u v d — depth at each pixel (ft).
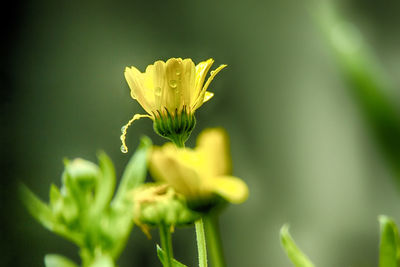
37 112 6.65
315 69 6.64
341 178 6.48
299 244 6.40
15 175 6.44
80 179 1.65
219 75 6.74
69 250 5.84
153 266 5.83
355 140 6.41
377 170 6.26
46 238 5.88
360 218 6.37
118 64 6.71
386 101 2.48
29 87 6.70
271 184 6.63
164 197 1.51
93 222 1.64
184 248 6.07
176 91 1.69
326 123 6.59
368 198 6.36
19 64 6.74
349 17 5.91
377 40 5.95
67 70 6.74
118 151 6.45
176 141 1.70
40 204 1.66
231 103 6.72
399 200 6.16
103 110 6.60
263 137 6.71
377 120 2.46
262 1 6.72
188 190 1.47
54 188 1.65
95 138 6.54
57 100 6.70
